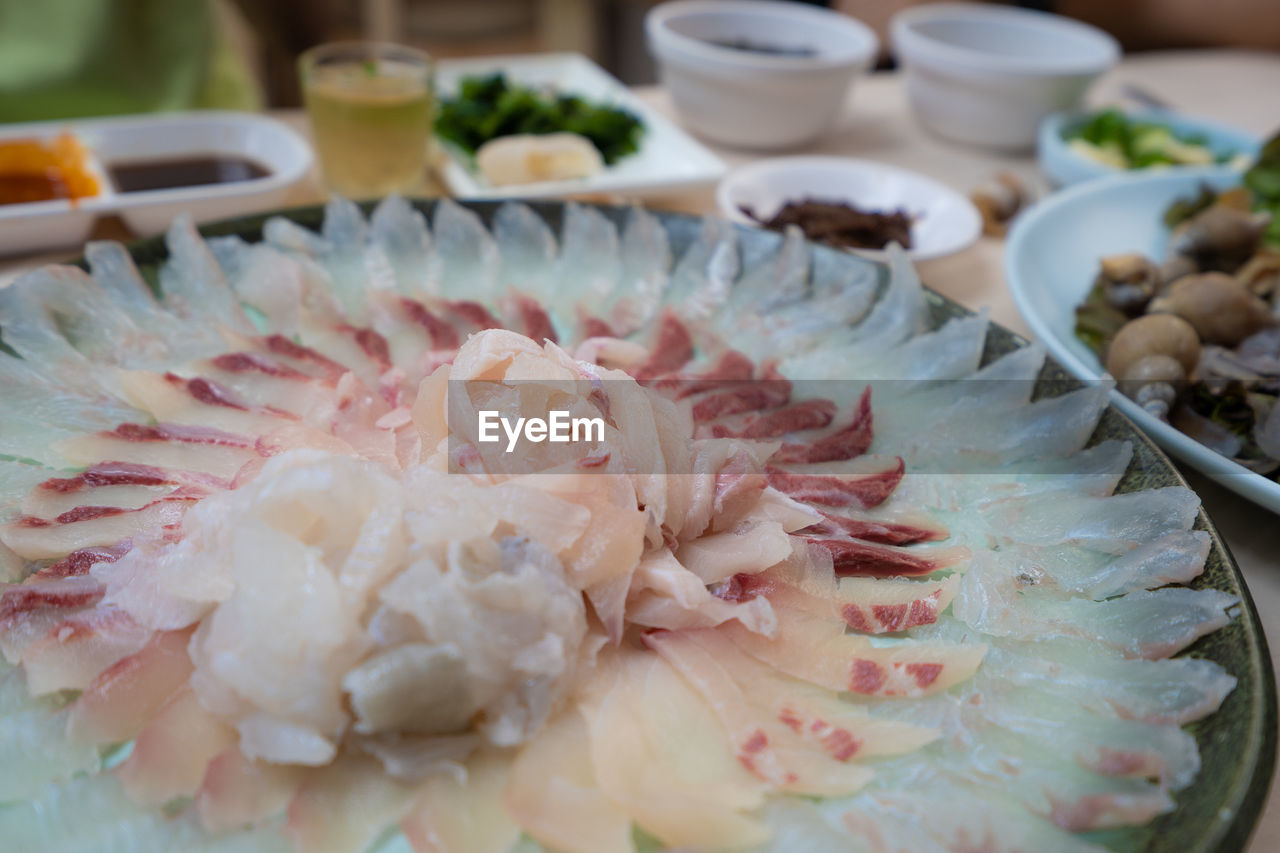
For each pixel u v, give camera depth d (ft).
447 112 2.13
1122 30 3.17
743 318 1.63
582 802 1.08
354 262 1.66
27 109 2.36
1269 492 1.38
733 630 1.27
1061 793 1.10
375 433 1.39
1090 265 1.87
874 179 2.03
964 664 1.25
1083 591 1.32
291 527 1.17
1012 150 2.34
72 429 1.40
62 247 1.75
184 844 1.04
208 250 1.58
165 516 1.30
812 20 2.38
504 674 1.13
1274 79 2.78
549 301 1.65
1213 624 1.24
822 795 1.12
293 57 3.36
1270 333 1.63
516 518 1.21
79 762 1.10
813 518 1.36
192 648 1.15
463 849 1.04
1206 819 1.00
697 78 2.21
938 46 2.26
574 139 2.03
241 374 1.46
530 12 4.52
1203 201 1.91
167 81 2.45
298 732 1.07
